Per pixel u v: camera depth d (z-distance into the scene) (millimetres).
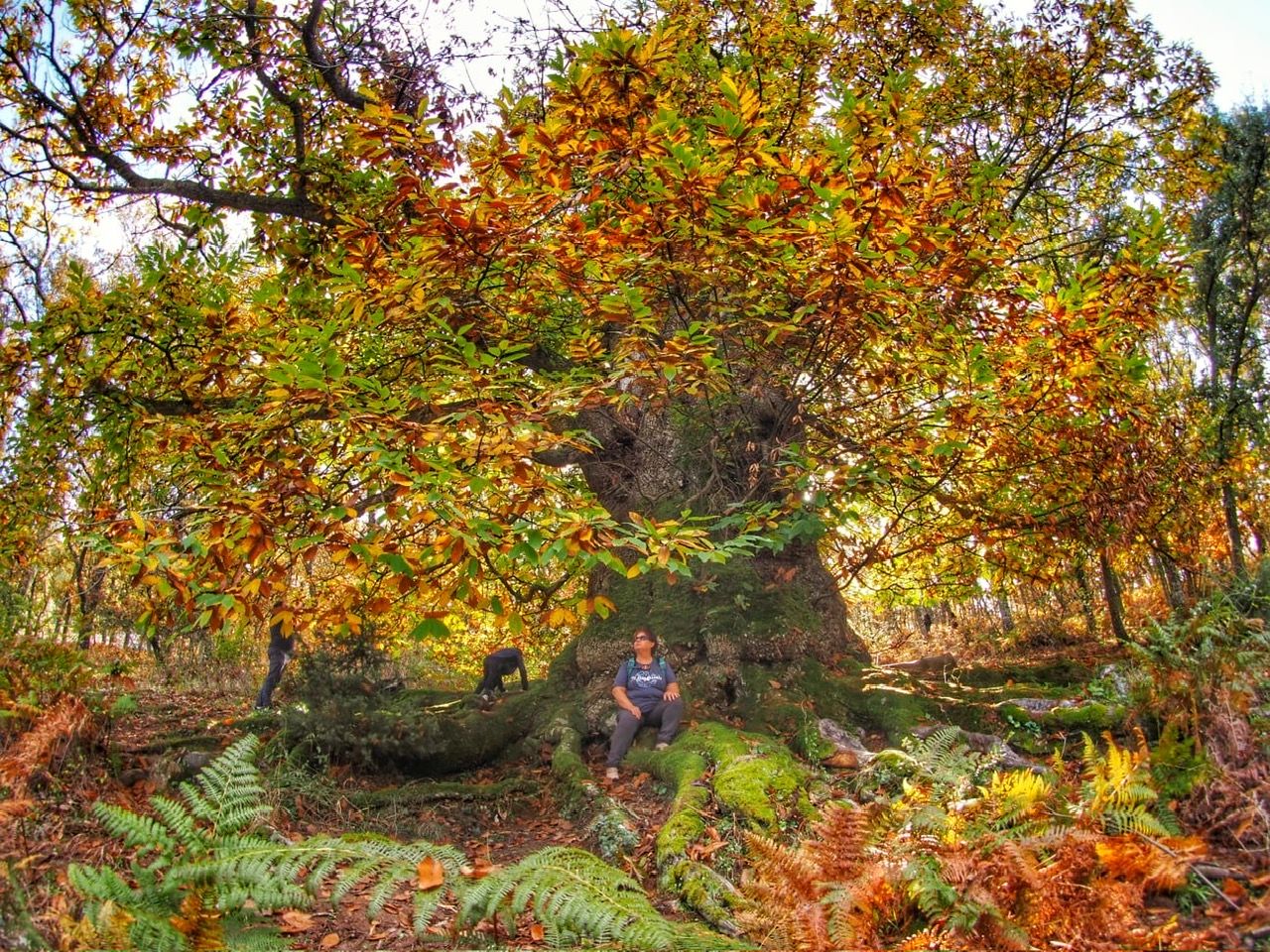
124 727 7445
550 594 8586
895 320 6574
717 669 8164
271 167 9664
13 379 7590
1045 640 13297
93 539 5086
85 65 9367
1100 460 7879
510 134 5871
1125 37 11305
